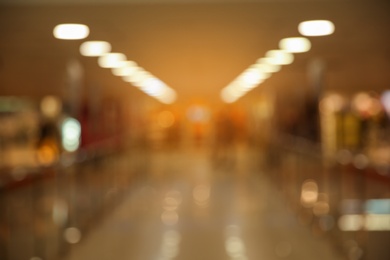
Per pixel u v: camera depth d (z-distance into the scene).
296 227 8.38
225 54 9.05
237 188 13.81
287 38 7.42
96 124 14.90
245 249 7.05
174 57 9.42
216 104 24.70
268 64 10.66
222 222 8.91
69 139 13.29
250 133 24.58
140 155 20.28
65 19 5.78
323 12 5.62
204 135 32.56
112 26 6.34
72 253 6.81
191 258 6.64
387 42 7.84
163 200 11.61
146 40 7.48
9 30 6.61
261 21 6.05
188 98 22.44
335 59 9.88
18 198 5.92
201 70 11.55
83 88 14.53
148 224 8.73
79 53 8.90
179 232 8.11
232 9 5.46
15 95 13.97
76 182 8.14
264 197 11.92
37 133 12.05
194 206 10.73
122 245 7.26
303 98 15.30
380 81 12.98
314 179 8.69
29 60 9.84
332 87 13.69
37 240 6.25
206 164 22.69
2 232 5.57
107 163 11.05
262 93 18.95
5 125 11.20
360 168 6.32
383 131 10.66
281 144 14.52
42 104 13.95
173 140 31.80
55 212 6.91
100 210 9.39
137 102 22.44
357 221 6.29
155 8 5.33
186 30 6.70
